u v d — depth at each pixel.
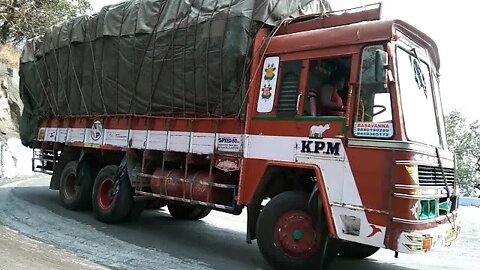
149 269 5.49
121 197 8.09
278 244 5.59
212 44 6.55
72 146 9.70
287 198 5.61
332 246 5.37
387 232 4.73
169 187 7.14
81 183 9.29
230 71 6.32
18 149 19.52
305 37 5.79
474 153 29.16
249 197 5.96
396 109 4.85
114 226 8.14
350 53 5.29
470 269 6.55
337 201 5.12
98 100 8.77
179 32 7.11
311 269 5.37
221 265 5.96
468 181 28.36
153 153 7.62
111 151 8.70
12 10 23.91
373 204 4.86
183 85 7.00
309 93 5.66
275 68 6.00
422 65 5.86
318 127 5.41
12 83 24.17
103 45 8.56
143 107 7.77
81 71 9.22
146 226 8.42
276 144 5.79
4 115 22.30
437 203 5.21
